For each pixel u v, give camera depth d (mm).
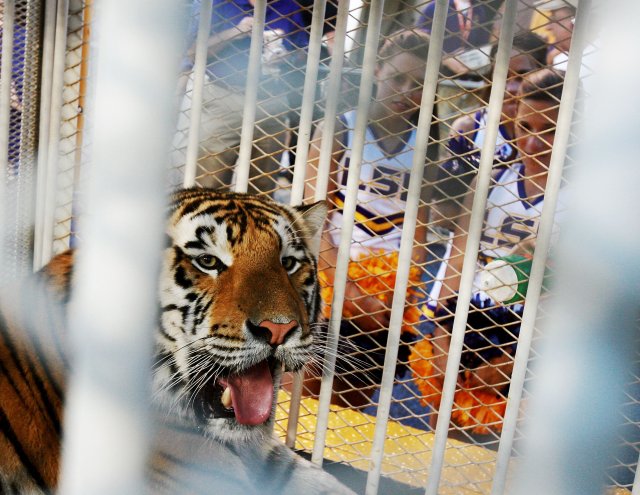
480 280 2137
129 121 921
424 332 2750
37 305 1721
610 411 1156
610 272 1100
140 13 905
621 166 1062
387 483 2279
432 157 2488
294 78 2354
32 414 1686
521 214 2312
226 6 2355
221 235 1818
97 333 960
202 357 1774
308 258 2025
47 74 2205
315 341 1975
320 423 2094
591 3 1618
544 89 1864
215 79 2242
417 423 2738
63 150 2252
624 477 1915
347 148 2234
